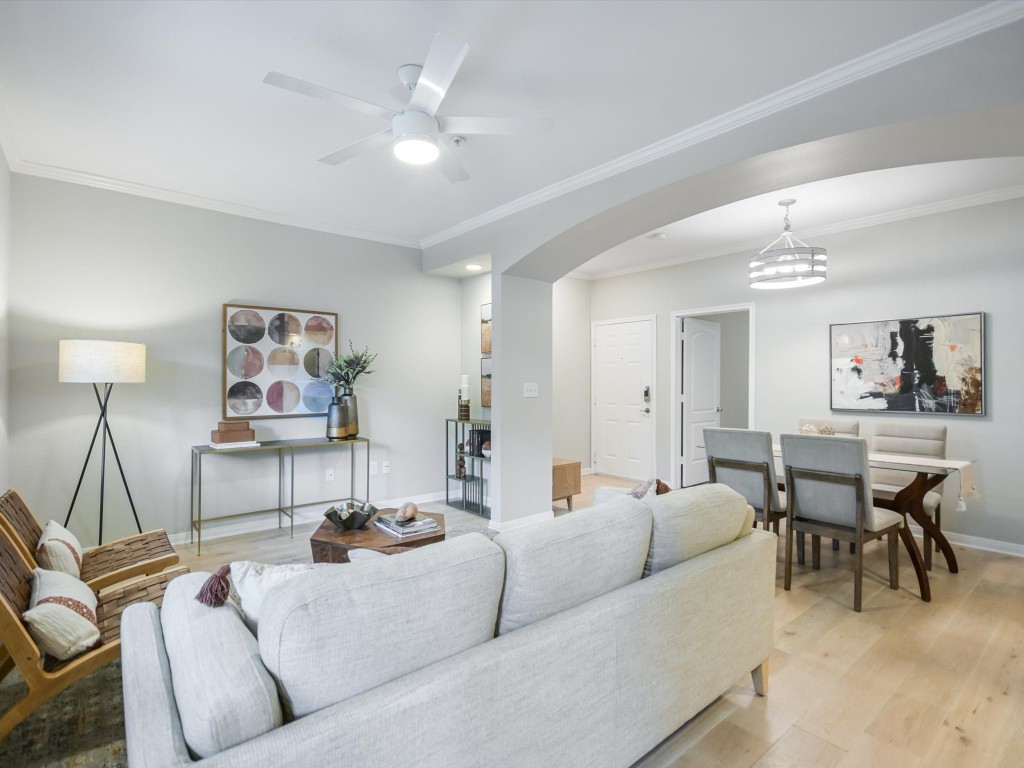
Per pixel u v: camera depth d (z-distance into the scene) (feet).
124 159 10.74
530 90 8.16
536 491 14.82
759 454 11.06
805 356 15.75
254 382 13.89
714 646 6.01
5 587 5.42
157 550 8.63
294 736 3.13
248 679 3.26
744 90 8.16
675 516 5.82
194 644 3.62
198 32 6.78
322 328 15.08
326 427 14.94
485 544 4.38
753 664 6.61
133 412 12.28
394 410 16.71
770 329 16.56
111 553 8.55
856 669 7.45
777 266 12.43
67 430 11.50
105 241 11.91
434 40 5.79
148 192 12.32
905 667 7.50
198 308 13.14
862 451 9.38
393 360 16.66
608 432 21.71
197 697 3.16
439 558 4.07
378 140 8.07
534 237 12.87
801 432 13.48
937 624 8.83
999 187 12.23
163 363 12.64
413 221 14.92
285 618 3.33
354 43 7.04
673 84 7.99
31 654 5.14
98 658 5.50
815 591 10.26
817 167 8.98
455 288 18.15
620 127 9.31
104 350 10.24
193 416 13.07
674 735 6.04
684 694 5.67
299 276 14.76
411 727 3.54
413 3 6.25
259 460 14.07
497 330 14.06
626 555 5.32
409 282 17.03
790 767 5.54
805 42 7.01
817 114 7.91
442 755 3.72
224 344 13.42
